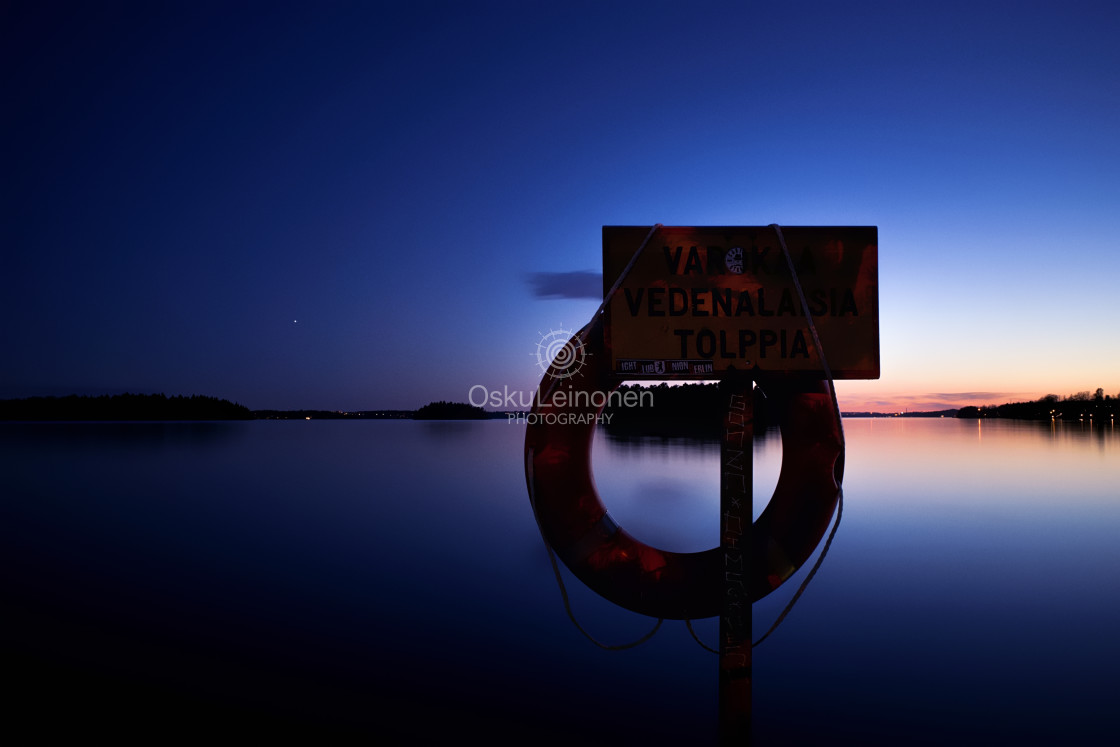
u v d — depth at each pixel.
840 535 7.27
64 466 16.47
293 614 4.75
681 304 2.54
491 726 3.09
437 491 11.34
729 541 2.57
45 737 2.92
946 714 3.17
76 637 4.27
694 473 12.70
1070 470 13.93
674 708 3.29
